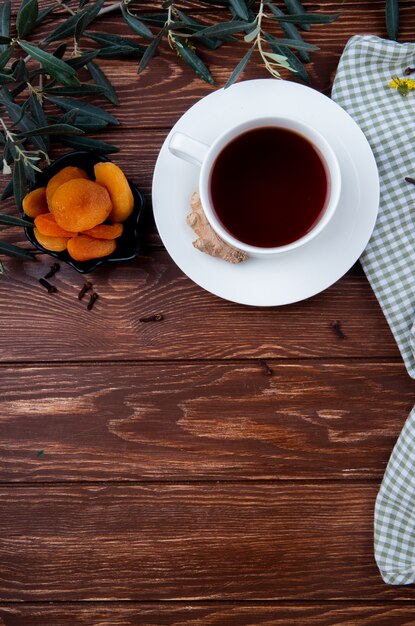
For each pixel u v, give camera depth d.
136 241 0.62
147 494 0.67
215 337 0.66
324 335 0.65
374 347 0.65
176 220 0.60
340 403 0.65
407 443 0.63
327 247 0.59
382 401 0.65
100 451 0.67
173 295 0.66
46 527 0.67
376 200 0.59
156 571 0.67
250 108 0.59
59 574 0.67
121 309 0.66
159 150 0.65
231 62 0.64
